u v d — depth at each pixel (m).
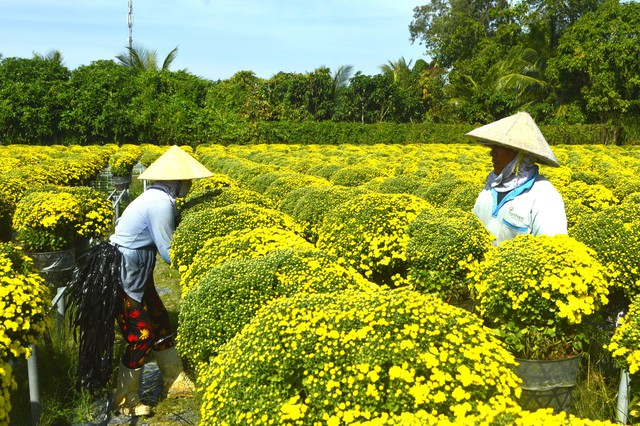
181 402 4.86
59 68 36.19
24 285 3.87
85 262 4.65
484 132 4.10
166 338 4.83
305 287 3.66
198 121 33.91
